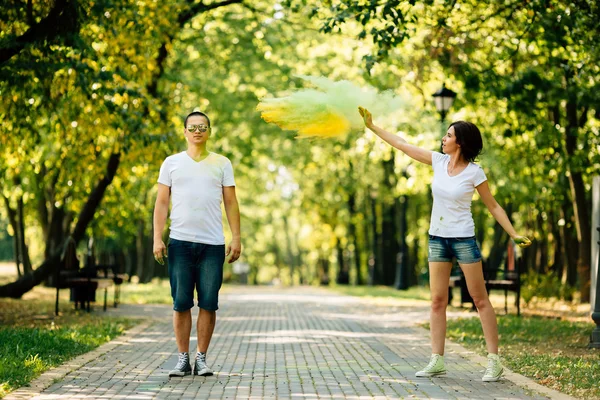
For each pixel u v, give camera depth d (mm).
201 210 8898
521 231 39875
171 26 19391
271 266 92812
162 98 21141
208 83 32500
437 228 9000
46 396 7445
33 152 21562
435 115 24844
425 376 8992
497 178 27000
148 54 18922
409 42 20875
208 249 8930
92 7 14969
